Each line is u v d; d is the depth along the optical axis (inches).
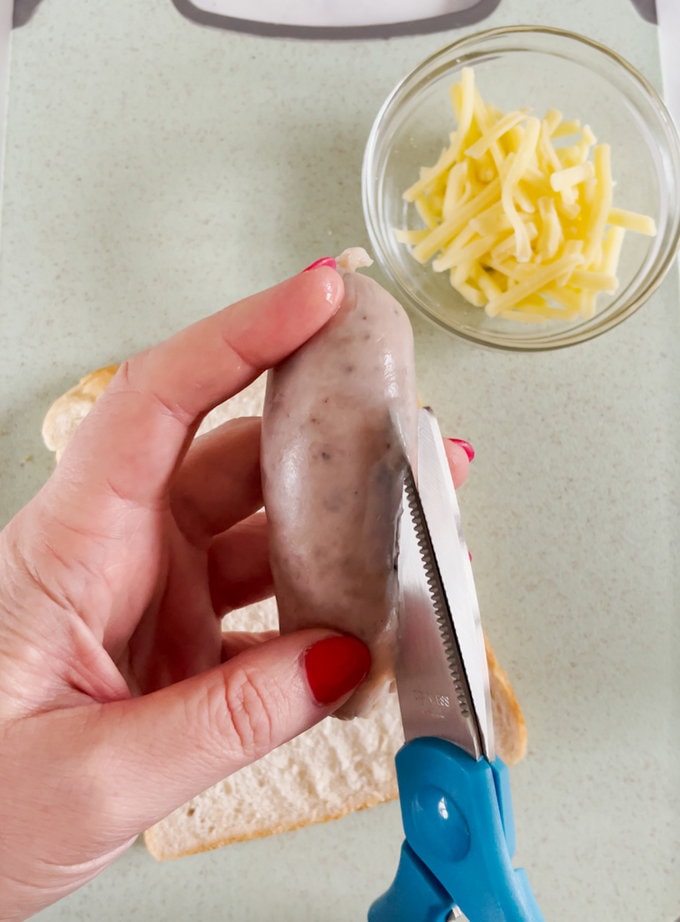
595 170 12.2
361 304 6.9
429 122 13.4
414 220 13.3
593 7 14.0
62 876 7.3
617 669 12.4
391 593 6.9
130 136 13.7
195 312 13.3
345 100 13.8
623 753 12.2
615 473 12.8
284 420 6.8
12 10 13.9
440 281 13.1
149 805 7.0
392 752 11.9
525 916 6.8
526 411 13.0
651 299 13.2
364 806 12.0
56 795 6.8
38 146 13.7
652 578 12.6
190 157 13.6
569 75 13.2
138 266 13.4
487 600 12.5
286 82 13.9
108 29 13.9
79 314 13.3
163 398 7.5
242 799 11.9
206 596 9.7
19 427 13.1
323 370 6.7
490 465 12.9
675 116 13.6
